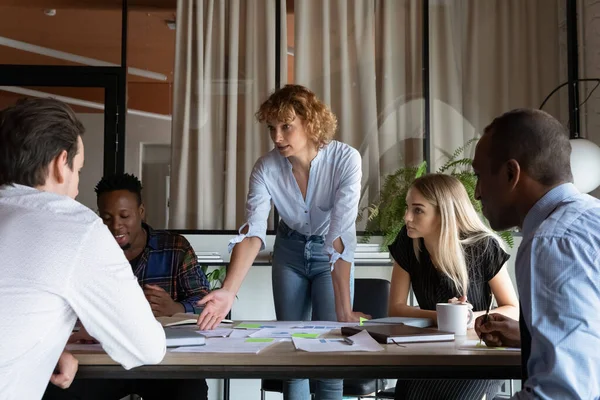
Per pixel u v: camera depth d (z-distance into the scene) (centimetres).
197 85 476
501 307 236
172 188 471
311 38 482
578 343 120
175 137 473
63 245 136
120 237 265
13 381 132
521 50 488
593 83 461
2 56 469
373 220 467
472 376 157
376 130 480
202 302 204
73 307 138
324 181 272
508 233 425
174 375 155
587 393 118
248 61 479
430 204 245
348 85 482
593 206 132
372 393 339
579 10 475
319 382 268
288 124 260
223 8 480
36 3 472
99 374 155
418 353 157
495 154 142
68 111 149
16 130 142
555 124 140
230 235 461
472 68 487
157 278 270
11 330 130
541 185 139
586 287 122
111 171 468
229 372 155
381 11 486
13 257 133
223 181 473
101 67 471
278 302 292
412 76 484
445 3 488
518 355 157
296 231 288
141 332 145
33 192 141
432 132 482
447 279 246
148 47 475
